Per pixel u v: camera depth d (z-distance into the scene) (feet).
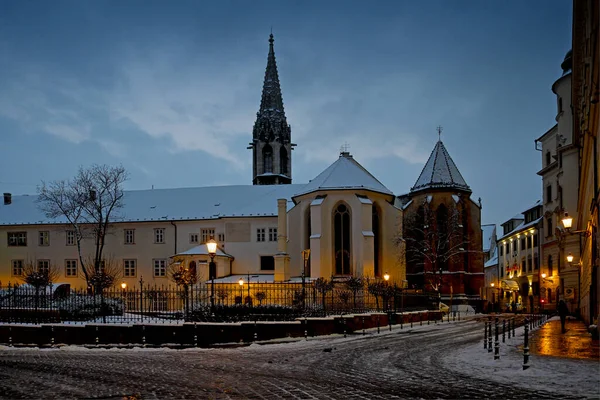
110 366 64.64
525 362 54.60
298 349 85.05
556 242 226.17
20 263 263.08
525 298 289.12
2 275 263.49
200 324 95.30
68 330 98.02
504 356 66.13
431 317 166.30
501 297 314.96
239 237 250.57
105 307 126.21
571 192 196.54
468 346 84.79
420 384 48.85
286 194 266.98
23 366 65.10
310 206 217.77
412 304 212.02
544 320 155.33
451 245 254.47
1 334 100.37
